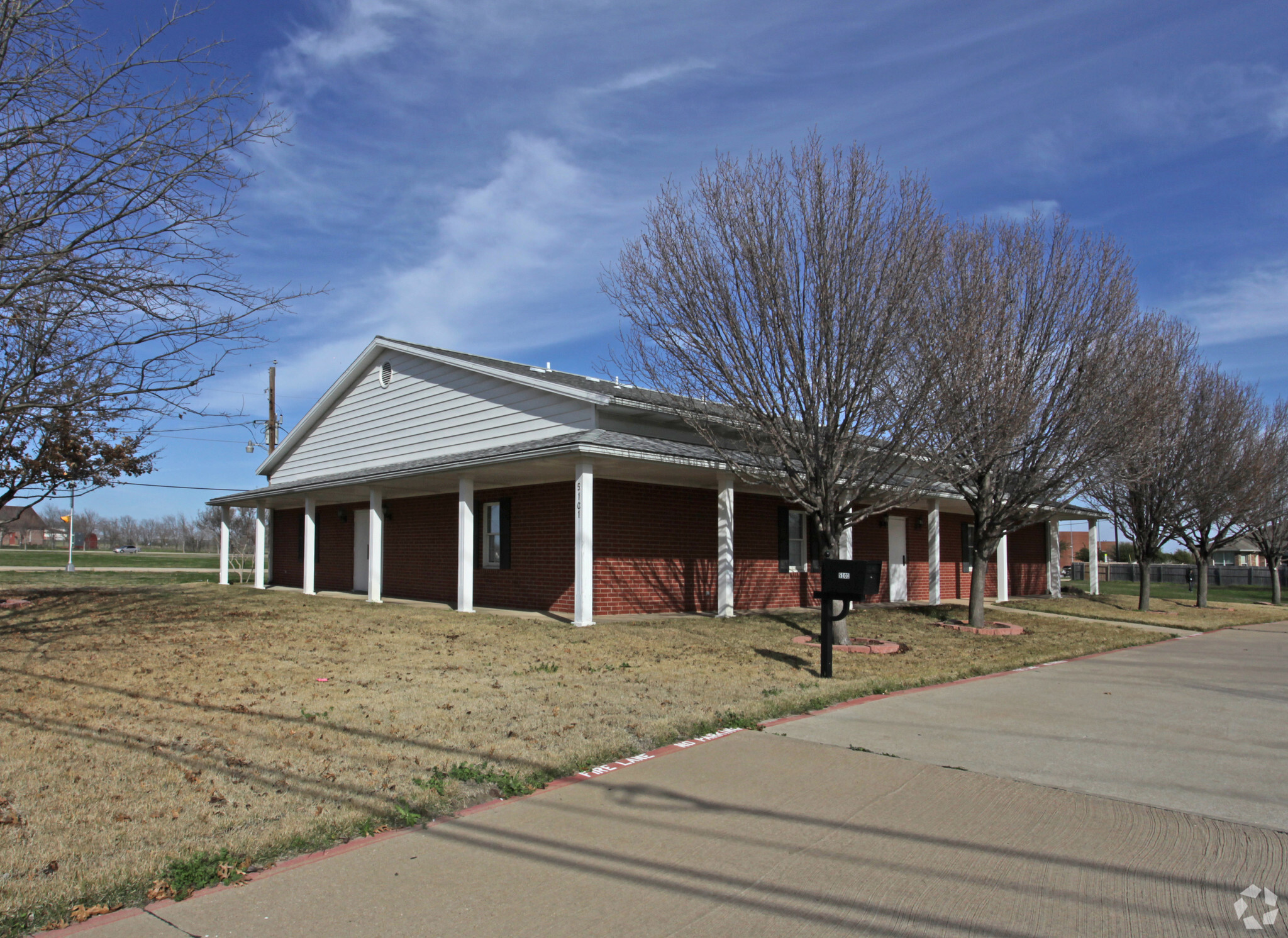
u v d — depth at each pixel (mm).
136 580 26734
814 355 11633
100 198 8266
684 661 10438
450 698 7914
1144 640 15852
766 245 11586
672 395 13023
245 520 44562
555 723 7062
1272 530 30719
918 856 4484
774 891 4055
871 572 9664
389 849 4566
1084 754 6594
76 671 9016
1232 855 4512
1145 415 13969
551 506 15758
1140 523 22844
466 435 17094
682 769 6043
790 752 6527
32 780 5375
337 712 7285
